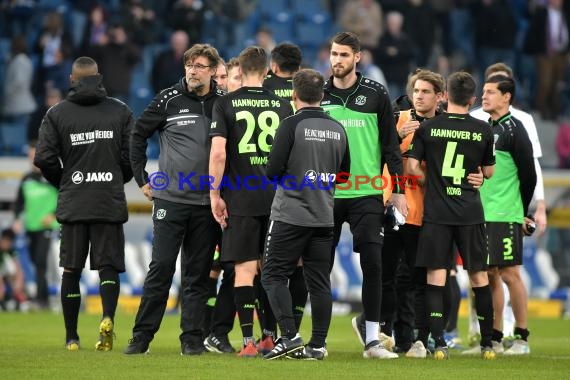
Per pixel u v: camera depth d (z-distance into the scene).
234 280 32.56
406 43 74.50
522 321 35.06
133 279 59.59
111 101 32.53
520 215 34.84
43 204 56.91
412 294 34.19
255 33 81.69
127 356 29.70
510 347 36.72
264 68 30.48
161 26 79.50
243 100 30.05
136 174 30.70
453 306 38.41
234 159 30.08
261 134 30.05
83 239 32.31
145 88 77.44
